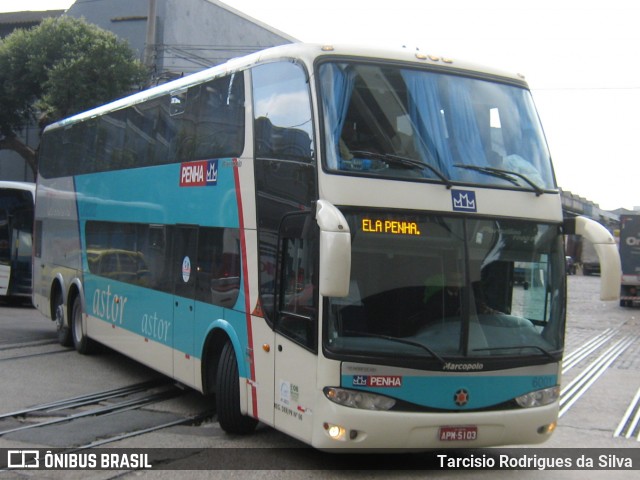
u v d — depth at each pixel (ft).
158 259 34.06
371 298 22.18
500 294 23.63
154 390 35.99
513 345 23.45
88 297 43.19
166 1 106.73
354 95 23.58
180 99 33.06
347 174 22.47
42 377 37.86
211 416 31.09
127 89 92.73
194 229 30.76
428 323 22.59
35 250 54.34
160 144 34.68
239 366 26.58
